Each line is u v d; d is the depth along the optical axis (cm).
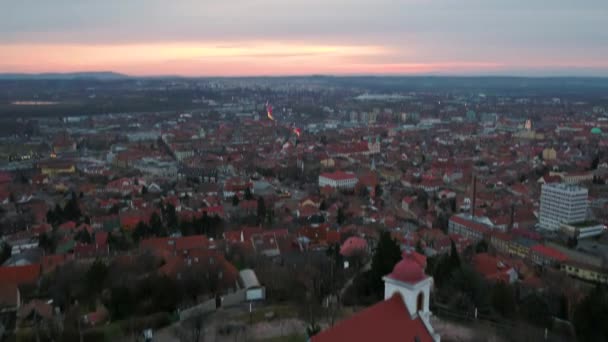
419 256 18825
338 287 16550
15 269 17925
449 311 14325
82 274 17150
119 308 14412
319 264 18538
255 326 13300
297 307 14425
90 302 15788
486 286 15875
